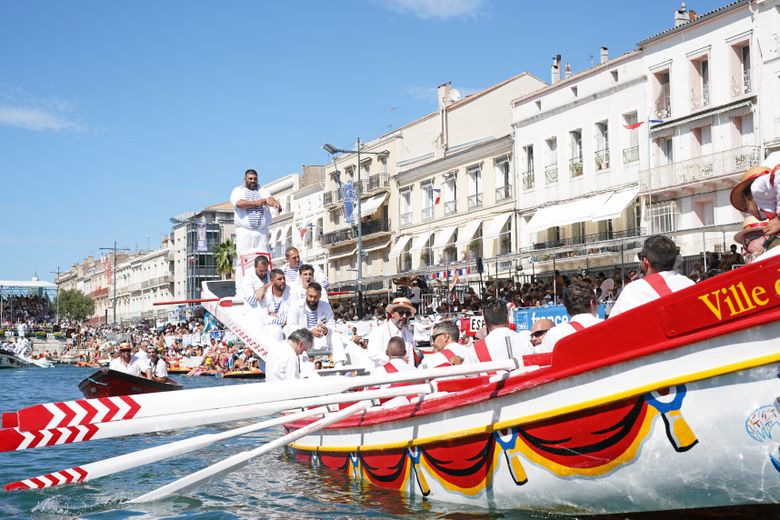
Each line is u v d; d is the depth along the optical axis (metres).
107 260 138.00
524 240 39.94
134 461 7.94
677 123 31.81
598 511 6.65
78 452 12.82
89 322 132.25
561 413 6.52
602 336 6.16
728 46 30.23
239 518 7.89
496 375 7.36
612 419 6.18
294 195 70.25
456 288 37.19
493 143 42.38
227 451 12.93
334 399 7.53
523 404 6.88
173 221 105.38
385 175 54.19
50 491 9.46
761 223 7.22
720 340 5.54
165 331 60.66
